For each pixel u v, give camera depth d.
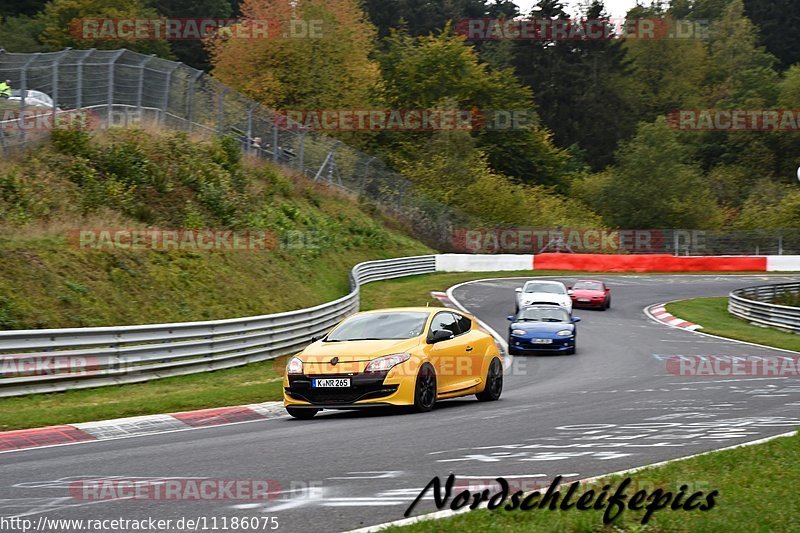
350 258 156.88
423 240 191.88
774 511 22.34
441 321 50.03
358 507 24.08
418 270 174.38
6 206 90.81
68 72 116.88
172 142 129.12
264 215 139.62
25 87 106.75
